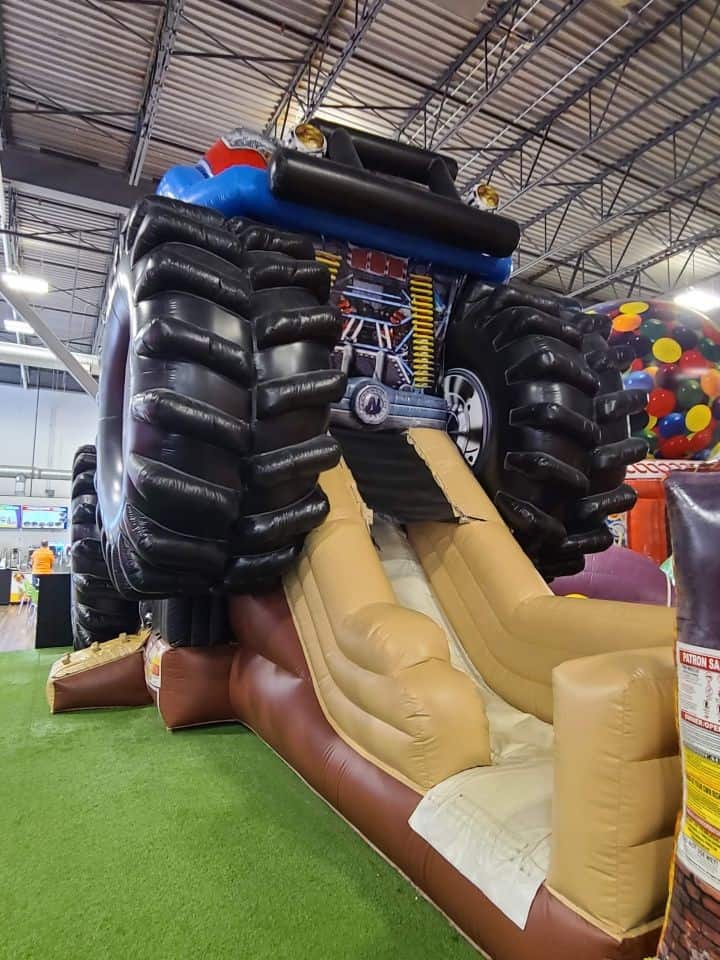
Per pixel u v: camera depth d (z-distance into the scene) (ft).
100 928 5.58
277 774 8.83
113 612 14.61
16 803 7.98
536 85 27.84
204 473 7.39
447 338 11.39
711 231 39.32
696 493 3.90
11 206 36.94
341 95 28.40
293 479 7.88
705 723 3.69
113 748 9.92
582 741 4.50
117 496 8.65
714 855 3.58
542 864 4.91
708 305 41.55
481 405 10.34
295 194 9.61
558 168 31.91
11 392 65.51
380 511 9.09
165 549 7.45
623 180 33.96
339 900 5.97
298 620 8.74
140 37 25.45
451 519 9.43
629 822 4.30
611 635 7.26
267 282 8.16
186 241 7.75
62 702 12.01
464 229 10.50
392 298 10.93
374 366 10.78
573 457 9.46
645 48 25.82
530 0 23.66
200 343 7.19
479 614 9.07
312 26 25.12
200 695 10.62
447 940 5.44
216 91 28.45
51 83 28.09
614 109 29.43
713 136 31.40
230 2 23.71
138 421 7.26
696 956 3.62
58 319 55.06
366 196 9.80
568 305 11.05
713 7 23.86
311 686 8.30
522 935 4.71
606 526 10.55
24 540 64.03
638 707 4.33
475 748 6.32
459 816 5.66
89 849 6.86
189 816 7.59
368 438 10.38
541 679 8.05
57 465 66.13
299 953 5.27
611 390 10.56
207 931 5.54
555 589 14.35
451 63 26.68
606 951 4.21
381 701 6.65
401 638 6.77
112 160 34.01
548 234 41.32
